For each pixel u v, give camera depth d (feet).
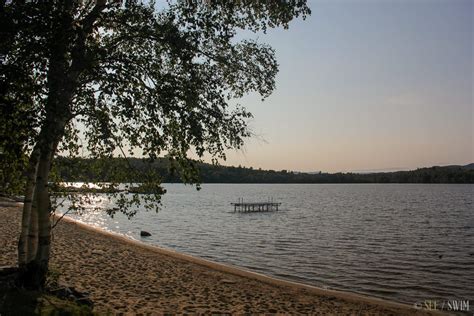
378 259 74.64
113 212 27.50
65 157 26.86
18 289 23.20
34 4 17.40
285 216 179.73
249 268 65.41
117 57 21.33
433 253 82.02
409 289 52.90
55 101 17.94
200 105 22.02
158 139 22.08
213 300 36.29
